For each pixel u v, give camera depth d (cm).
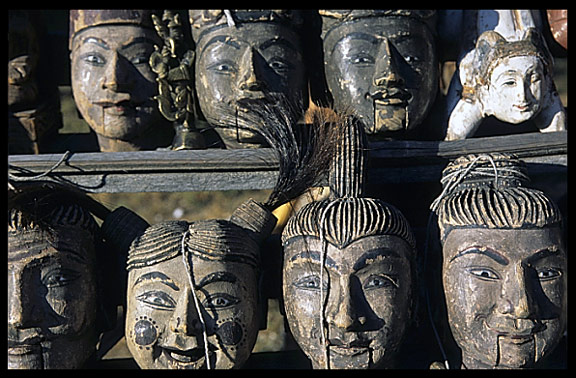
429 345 227
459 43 246
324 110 208
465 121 234
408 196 240
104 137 238
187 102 230
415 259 195
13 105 240
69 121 377
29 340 184
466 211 190
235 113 221
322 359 186
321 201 192
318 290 184
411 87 223
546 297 187
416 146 221
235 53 221
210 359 186
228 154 220
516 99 220
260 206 201
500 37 227
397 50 222
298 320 187
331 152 195
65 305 187
